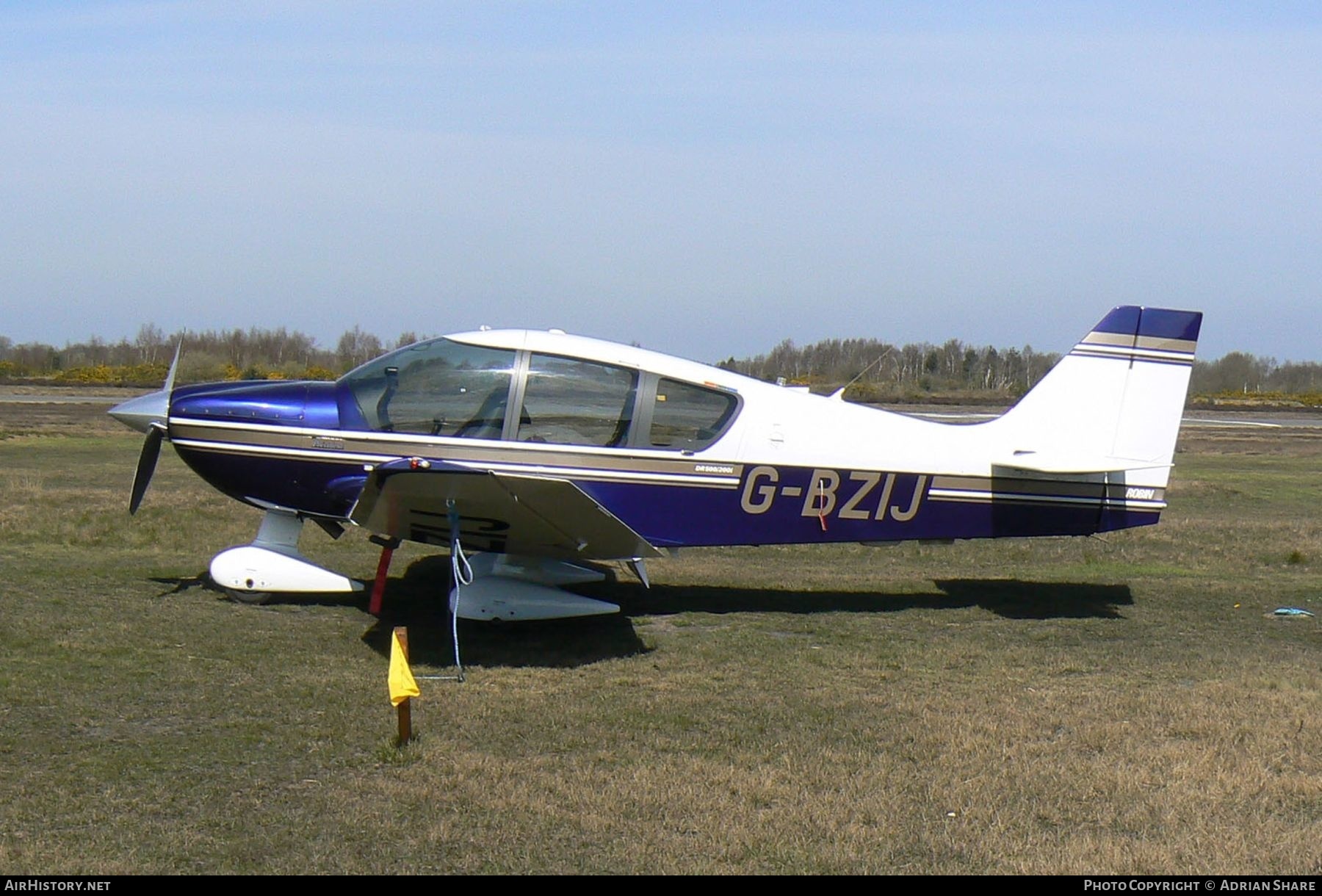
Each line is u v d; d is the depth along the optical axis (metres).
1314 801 4.17
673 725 5.02
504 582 6.98
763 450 7.39
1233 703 5.45
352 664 5.95
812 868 3.54
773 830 3.82
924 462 7.62
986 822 3.93
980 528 7.79
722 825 3.84
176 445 7.39
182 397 7.43
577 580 7.76
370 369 7.39
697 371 7.37
